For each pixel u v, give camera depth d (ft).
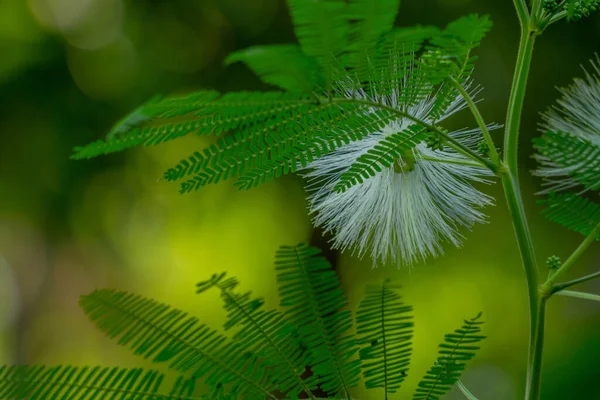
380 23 1.21
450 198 1.57
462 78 1.41
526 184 4.80
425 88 1.33
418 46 1.28
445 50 1.30
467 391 1.48
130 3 5.58
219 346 1.36
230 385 1.37
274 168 1.36
